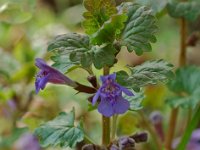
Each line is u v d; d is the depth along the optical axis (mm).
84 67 254
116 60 255
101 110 241
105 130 265
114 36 252
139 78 254
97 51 252
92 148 261
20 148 431
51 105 423
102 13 255
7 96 415
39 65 256
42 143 269
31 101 418
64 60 261
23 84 436
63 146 265
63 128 272
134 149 260
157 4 353
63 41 258
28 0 422
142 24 257
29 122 383
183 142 344
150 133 377
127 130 382
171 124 384
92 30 257
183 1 381
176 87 377
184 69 381
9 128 422
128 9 261
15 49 481
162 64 261
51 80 258
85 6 256
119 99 242
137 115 378
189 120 367
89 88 259
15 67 442
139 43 253
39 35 542
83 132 268
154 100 443
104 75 255
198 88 371
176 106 362
